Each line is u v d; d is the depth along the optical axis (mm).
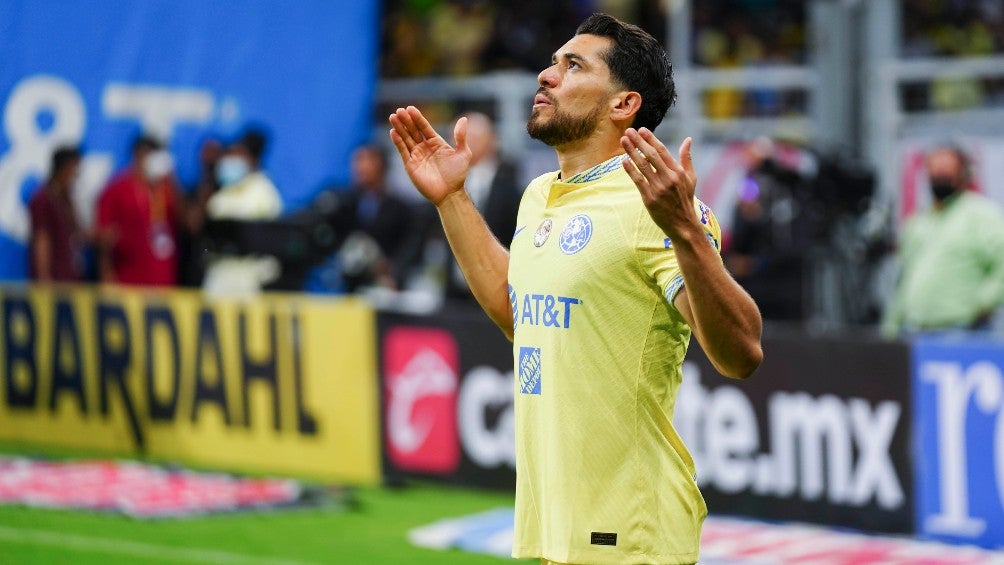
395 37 44281
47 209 32719
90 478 25625
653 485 10133
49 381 29125
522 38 42875
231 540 21016
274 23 38406
